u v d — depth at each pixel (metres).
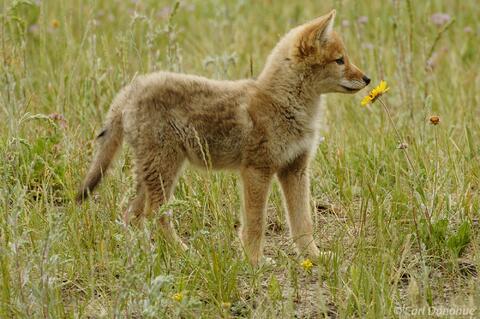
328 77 11.55
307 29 11.45
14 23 16.62
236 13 20.16
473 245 10.38
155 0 21.28
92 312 9.28
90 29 16.17
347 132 14.32
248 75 16.31
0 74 13.63
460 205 11.52
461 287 9.83
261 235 11.04
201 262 9.96
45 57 16.14
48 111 14.56
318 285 9.26
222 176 12.24
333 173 12.84
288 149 11.32
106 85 14.83
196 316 9.10
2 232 10.03
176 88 11.04
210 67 16.52
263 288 9.95
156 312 8.45
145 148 11.02
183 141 11.16
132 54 16.75
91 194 11.09
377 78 16.03
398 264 10.18
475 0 21.14
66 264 9.93
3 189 10.70
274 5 21.67
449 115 15.08
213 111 11.13
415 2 21.08
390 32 19.30
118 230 10.65
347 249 10.71
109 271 9.53
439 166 12.17
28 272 8.99
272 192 12.50
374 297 9.08
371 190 10.88
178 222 11.57
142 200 11.34
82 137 13.38
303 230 11.32
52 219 9.77
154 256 9.14
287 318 9.03
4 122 13.12
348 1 20.34
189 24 20.42
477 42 19.30
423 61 16.83
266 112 11.20
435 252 10.50
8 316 8.97
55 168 12.14
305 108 11.45
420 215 11.05
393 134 13.70
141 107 10.93
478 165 12.47
